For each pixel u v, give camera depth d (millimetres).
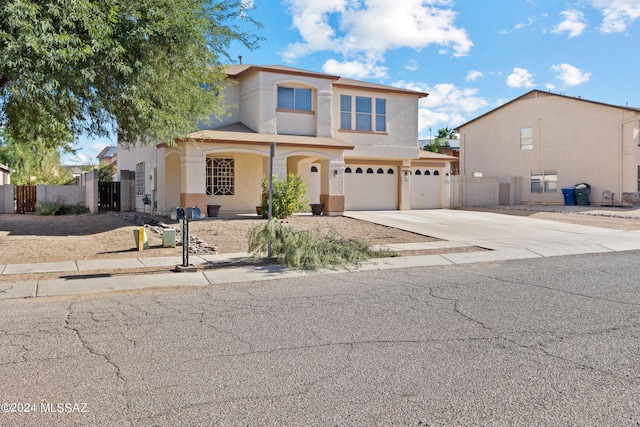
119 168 30516
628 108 28984
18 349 5371
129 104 12766
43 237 15211
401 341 5637
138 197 25844
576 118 31438
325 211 22031
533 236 16625
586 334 5887
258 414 3828
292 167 23969
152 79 12117
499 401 4039
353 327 6223
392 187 26688
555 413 3826
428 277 9930
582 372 4660
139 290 8797
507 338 5734
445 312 6980
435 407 3938
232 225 17375
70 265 10930
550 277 9844
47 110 10734
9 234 15984
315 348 5395
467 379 4500
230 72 23359
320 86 22906
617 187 29781
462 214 23594
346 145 22031
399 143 25875
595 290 8516
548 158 32719
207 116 16359
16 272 10133
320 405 3980
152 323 6441
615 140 29828
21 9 9031
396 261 11945
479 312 6973
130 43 11039
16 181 36094
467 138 37719
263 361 4984
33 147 17250
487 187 31219
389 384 4395
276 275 10164
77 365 4883
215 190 23078
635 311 7012
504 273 10383
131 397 4137
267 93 21812
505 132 35031
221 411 3881
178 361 4992
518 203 33750
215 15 14797
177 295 8273
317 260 11164
